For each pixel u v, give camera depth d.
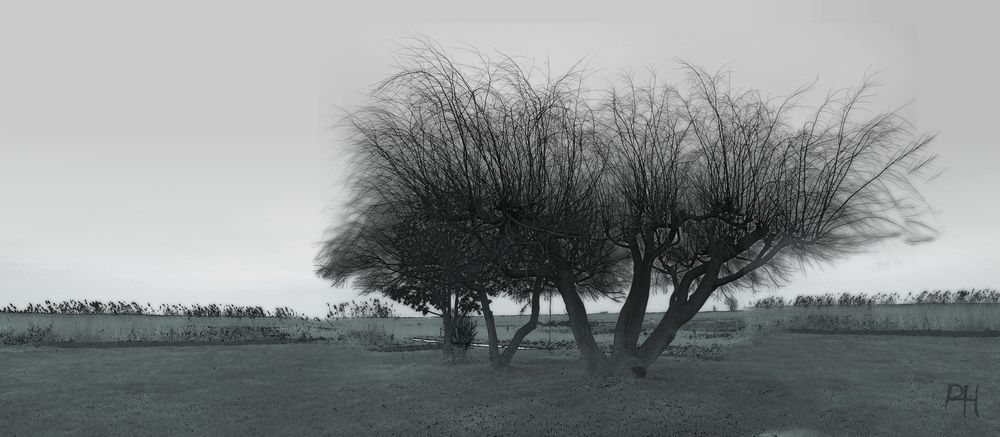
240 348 22.80
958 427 9.58
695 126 12.06
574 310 13.96
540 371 15.62
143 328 27.48
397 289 18.94
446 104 11.48
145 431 10.16
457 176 11.50
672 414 10.52
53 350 21.23
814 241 11.70
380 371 16.41
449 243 12.77
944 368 14.07
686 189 12.36
